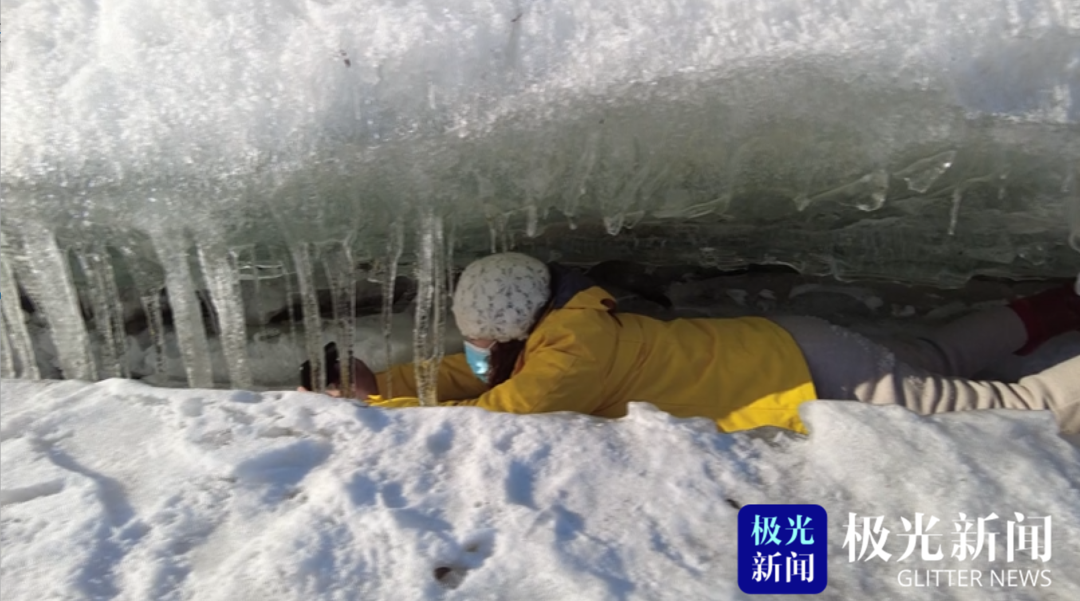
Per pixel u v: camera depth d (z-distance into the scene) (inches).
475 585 47.7
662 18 58.7
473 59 58.9
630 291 91.7
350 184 62.4
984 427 57.1
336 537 50.8
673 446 56.7
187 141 60.8
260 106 60.0
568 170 62.9
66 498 55.0
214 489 54.9
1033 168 62.6
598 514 51.8
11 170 62.4
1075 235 66.4
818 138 61.3
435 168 61.7
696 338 74.7
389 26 59.2
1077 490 52.4
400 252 68.7
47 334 80.0
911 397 72.0
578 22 59.2
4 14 63.7
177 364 83.5
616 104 59.0
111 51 62.0
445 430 58.5
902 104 58.8
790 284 91.3
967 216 71.5
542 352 72.9
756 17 58.2
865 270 80.6
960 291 88.7
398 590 47.7
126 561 50.6
